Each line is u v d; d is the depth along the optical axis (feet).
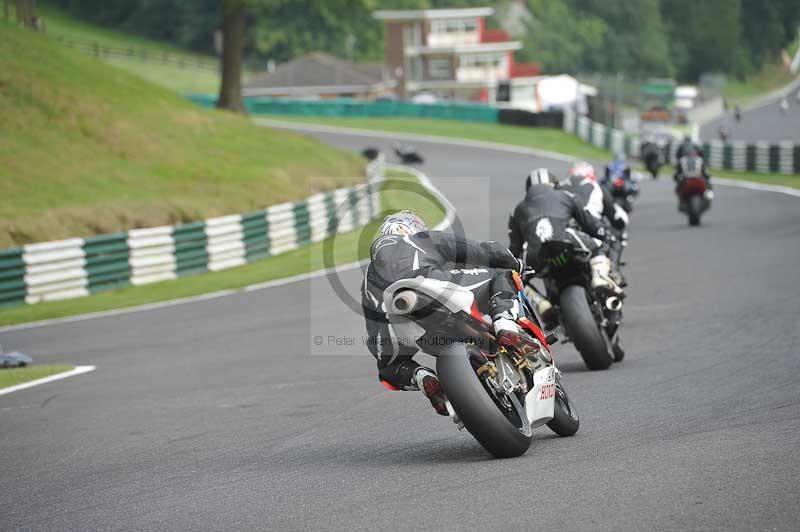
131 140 380.78
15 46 411.34
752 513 50.42
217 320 182.09
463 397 65.26
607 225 117.19
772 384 93.61
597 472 60.90
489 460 67.62
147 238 254.68
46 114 370.53
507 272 70.33
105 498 66.90
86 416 102.68
